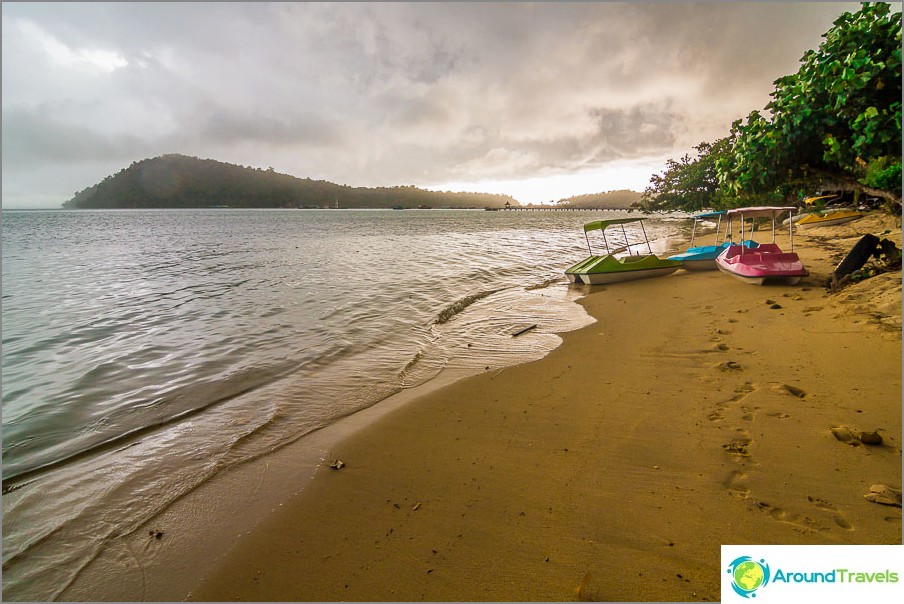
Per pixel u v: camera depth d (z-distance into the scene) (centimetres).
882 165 809
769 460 377
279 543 334
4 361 765
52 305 1205
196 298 1266
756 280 1030
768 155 782
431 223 7106
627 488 362
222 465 446
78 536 355
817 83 677
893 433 393
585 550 301
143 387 652
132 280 1625
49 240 3819
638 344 738
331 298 1232
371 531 339
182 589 299
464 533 329
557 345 777
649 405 505
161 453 474
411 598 276
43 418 561
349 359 751
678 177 3828
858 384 487
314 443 481
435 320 988
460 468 414
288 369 711
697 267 1429
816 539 290
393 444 467
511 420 502
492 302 1171
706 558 285
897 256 851
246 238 3897
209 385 655
